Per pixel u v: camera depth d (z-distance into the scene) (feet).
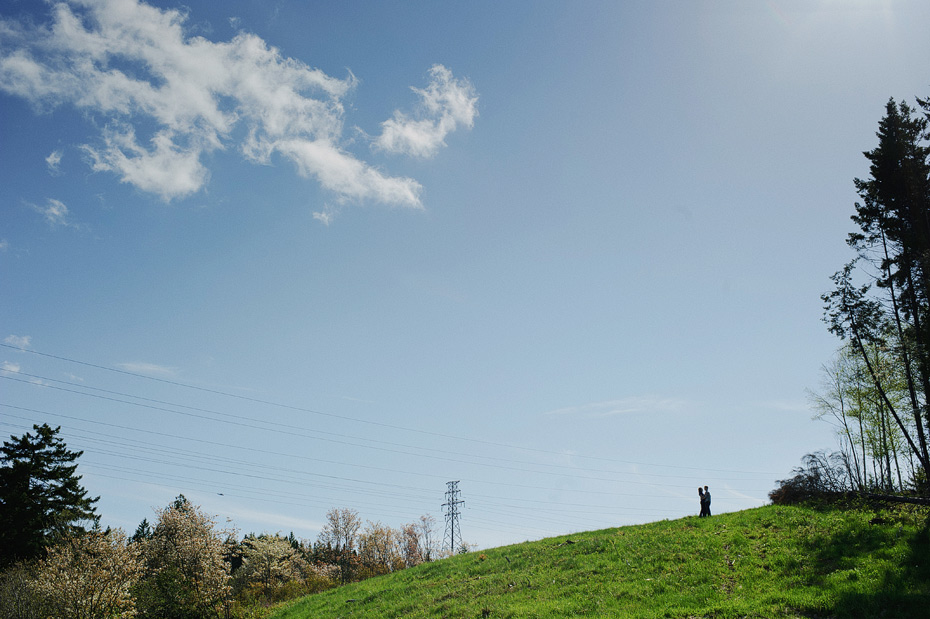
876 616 55.26
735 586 72.02
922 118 110.52
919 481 95.09
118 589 115.55
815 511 95.25
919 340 98.68
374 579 138.51
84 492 185.78
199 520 143.95
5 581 119.96
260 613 134.00
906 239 104.78
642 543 98.22
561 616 74.95
